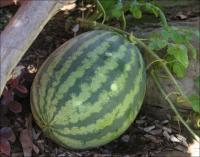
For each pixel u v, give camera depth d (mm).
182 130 1315
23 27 854
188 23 1542
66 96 1064
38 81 1117
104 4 1436
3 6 1574
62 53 1137
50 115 1067
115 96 1084
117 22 1558
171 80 1316
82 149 1150
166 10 1697
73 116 1061
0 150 1081
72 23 1572
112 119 1092
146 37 1419
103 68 1094
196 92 1341
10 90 1164
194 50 1263
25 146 1167
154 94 1346
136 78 1126
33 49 1436
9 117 1224
